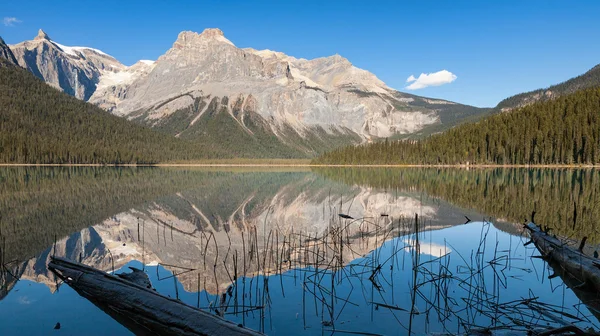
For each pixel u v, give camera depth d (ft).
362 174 273.95
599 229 59.57
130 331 26.58
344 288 35.22
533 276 38.11
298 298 32.76
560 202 93.50
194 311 25.70
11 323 27.53
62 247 53.01
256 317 28.89
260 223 75.00
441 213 82.17
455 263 43.11
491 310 29.66
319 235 62.69
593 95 333.62
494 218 74.13
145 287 29.99
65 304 31.04
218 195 125.59
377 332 26.22
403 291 34.32
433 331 26.27
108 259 47.39
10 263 43.73
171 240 59.36
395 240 56.44
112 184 163.22
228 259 47.55
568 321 27.37
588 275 34.30
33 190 130.21
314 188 153.48
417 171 302.04
